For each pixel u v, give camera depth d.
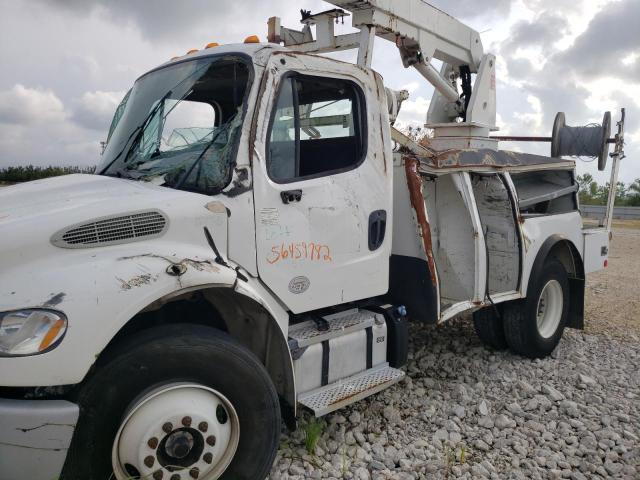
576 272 5.98
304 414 4.10
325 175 3.66
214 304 3.31
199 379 2.83
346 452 3.68
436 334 6.12
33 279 2.55
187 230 3.01
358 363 3.96
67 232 2.71
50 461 2.49
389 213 4.07
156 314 3.25
